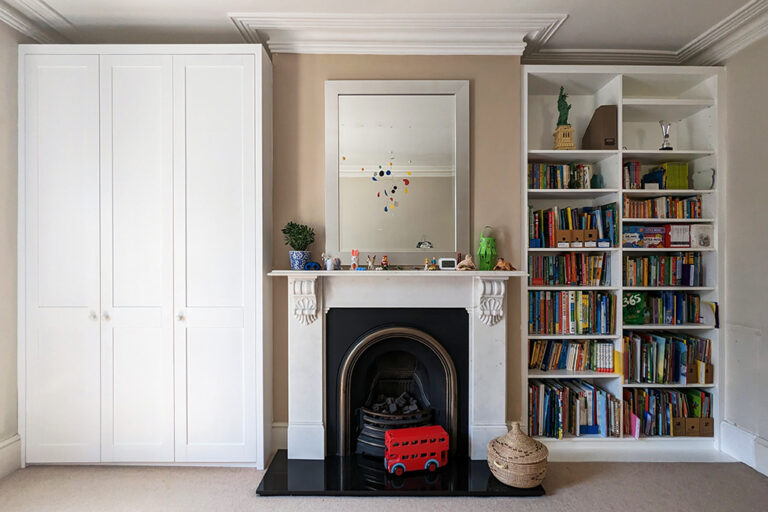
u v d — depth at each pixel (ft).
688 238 9.54
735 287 9.02
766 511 6.94
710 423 9.27
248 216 8.30
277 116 8.95
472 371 8.65
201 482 7.82
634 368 9.33
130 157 8.27
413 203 8.89
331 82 8.83
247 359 8.32
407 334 8.64
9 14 7.88
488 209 9.01
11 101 8.14
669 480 7.91
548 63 10.12
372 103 8.89
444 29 8.59
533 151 9.09
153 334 8.30
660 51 9.62
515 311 9.06
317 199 8.97
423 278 8.68
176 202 8.28
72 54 8.23
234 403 8.34
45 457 8.30
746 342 8.72
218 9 7.97
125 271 8.29
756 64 8.50
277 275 8.37
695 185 9.94
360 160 8.88
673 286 9.50
